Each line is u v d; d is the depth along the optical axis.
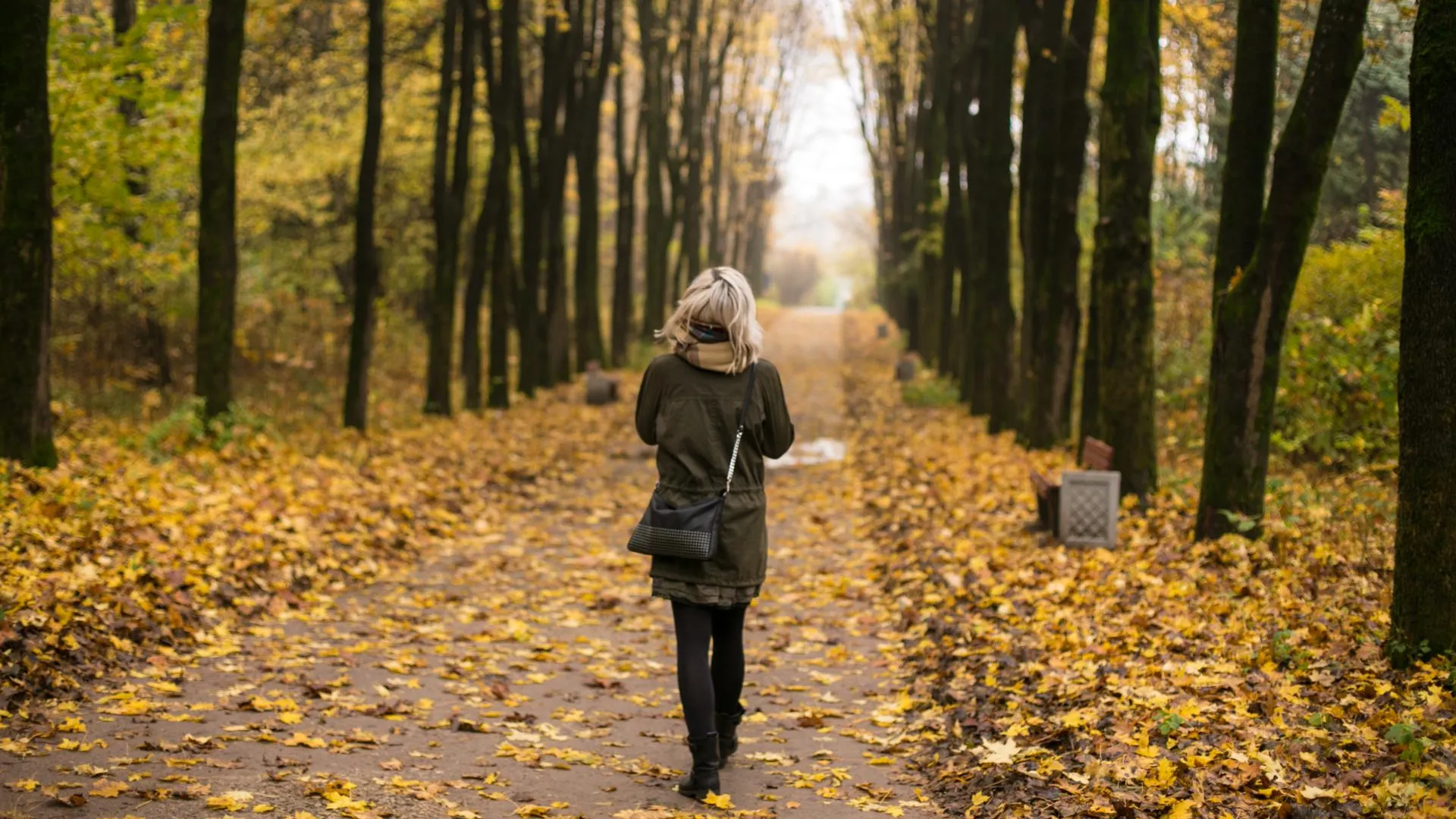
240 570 7.26
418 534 10.09
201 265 11.98
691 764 4.67
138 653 5.55
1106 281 9.90
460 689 5.64
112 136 12.38
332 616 7.13
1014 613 6.60
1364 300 11.10
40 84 8.59
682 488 4.22
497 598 8.01
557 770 4.50
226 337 12.06
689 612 4.28
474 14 18.84
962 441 16.00
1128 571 7.36
